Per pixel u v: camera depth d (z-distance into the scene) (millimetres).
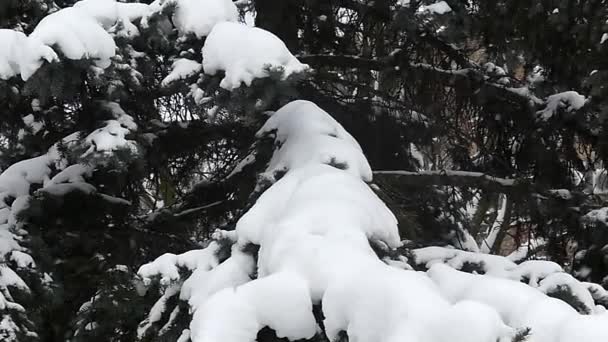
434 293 2404
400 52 5957
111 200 5184
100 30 3686
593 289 3498
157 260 3523
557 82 5988
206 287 3199
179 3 3977
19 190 5031
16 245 4324
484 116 6184
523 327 2377
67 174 5043
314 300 2674
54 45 3455
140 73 4297
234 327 2594
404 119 6348
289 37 6023
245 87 3549
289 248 2828
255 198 3859
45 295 4238
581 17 5238
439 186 6504
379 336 2354
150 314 3508
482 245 12203
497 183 5930
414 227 5094
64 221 5004
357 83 6168
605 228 5410
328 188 3189
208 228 5910
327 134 3908
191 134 5477
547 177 6129
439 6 5293
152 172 5816
